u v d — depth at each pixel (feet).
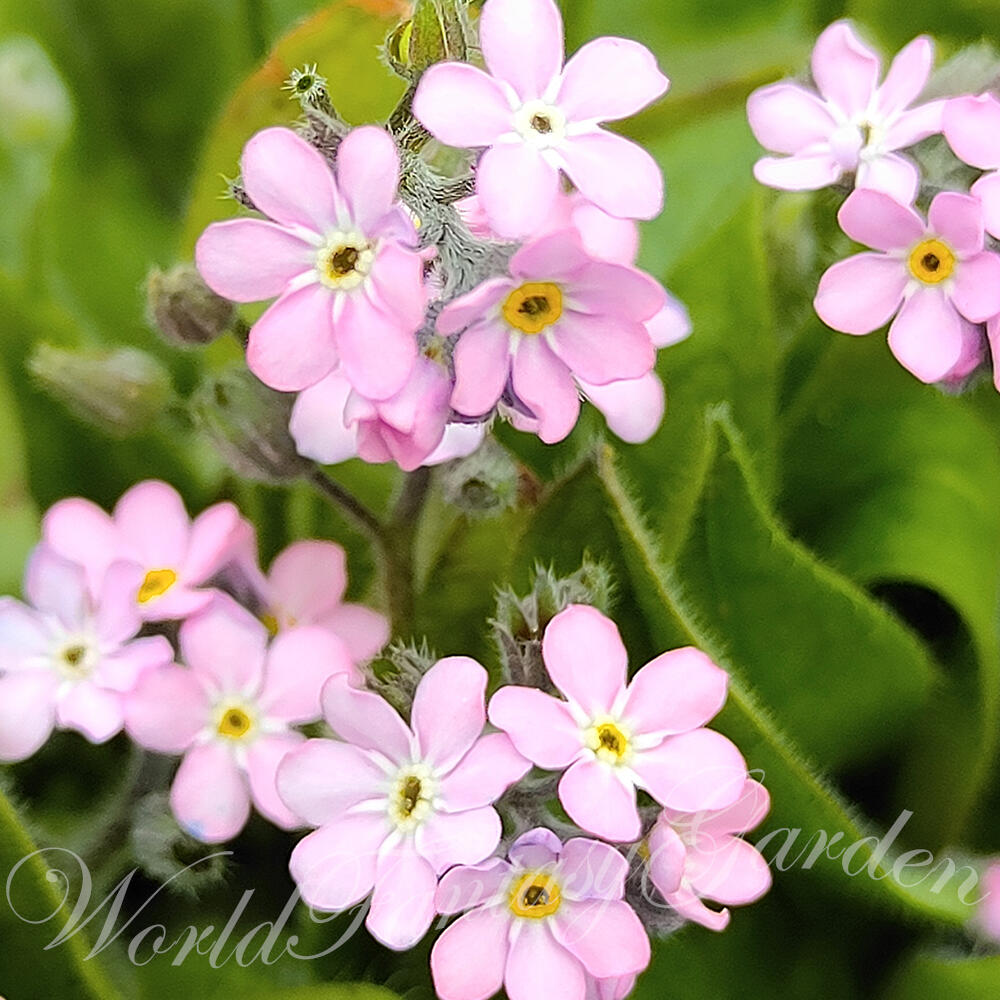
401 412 0.49
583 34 0.58
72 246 0.58
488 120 0.50
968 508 0.54
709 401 0.55
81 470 0.55
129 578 0.52
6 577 0.54
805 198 0.55
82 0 0.59
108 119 0.60
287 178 0.50
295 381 0.50
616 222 0.52
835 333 0.56
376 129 0.49
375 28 0.54
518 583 0.52
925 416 0.55
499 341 0.50
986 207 0.52
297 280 0.50
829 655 0.53
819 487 0.55
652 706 0.50
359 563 0.55
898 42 0.60
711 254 0.55
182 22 0.60
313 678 0.52
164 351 0.57
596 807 0.49
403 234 0.49
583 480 0.52
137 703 0.51
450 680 0.50
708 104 0.60
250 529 0.53
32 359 0.54
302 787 0.50
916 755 0.54
